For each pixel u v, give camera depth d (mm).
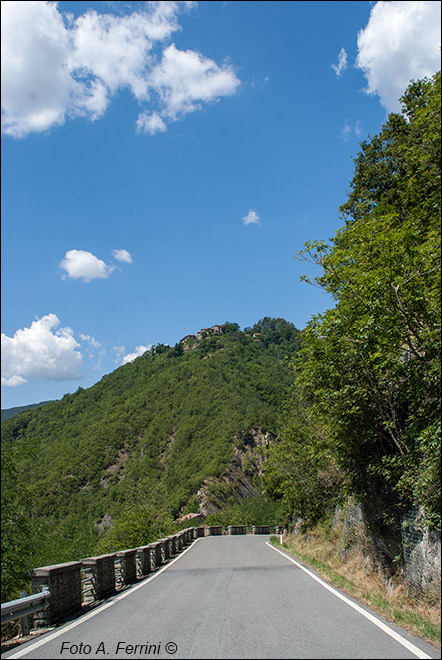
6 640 6473
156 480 99688
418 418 8094
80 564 8234
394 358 8586
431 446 7086
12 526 15203
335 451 11492
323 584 10367
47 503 93312
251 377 144375
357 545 12008
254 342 189750
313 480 20859
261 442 106000
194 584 10977
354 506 12562
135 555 12656
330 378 9633
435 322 7680
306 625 6305
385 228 9656
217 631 6105
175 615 7273
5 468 15164
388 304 8383
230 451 99938
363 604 7844
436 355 7504
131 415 128750
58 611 7246
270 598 8625
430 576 7016
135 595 9531
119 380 168625
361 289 8773
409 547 8008
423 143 8312
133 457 112062
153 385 143875
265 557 18094
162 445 115000
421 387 7891
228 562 16469
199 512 84188
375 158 21469
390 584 8680
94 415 141000
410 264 8133
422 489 7172
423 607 6727
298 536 26094
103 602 8820
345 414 9742
